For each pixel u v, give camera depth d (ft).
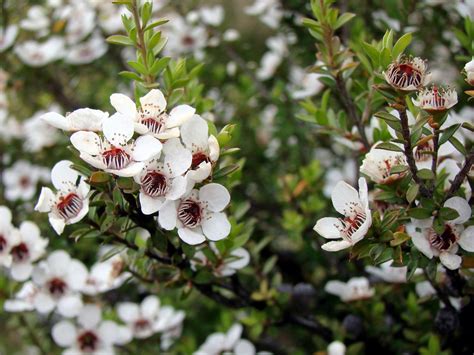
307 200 0.84
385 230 0.53
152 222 0.56
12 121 1.00
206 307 0.95
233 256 0.61
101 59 1.04
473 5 0.77
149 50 0.60
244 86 1.00
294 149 0.99
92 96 1.07
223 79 1.03
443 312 0.64
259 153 1.00
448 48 0.85
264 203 0.97
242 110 1.01
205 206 0.55
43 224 0.87
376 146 0.54
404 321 0.76
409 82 0.51
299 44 0.95
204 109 0.70
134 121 0.54
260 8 0.95
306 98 0.74
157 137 0.53
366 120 0.65
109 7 0.99
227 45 1.03
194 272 0.62
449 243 0.54
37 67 0.99
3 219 0.67
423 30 0.86
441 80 0.91
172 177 0.53
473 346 0.65
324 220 0.54
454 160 0.60
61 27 0.94
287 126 0.95
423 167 0.58
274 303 0.71
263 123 1.03
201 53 1.00
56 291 0.74
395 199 0.56
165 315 0.85
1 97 0.99
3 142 1.00
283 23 0.95
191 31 1.01
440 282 0.64
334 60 0.65
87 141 0.53
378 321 0.73
